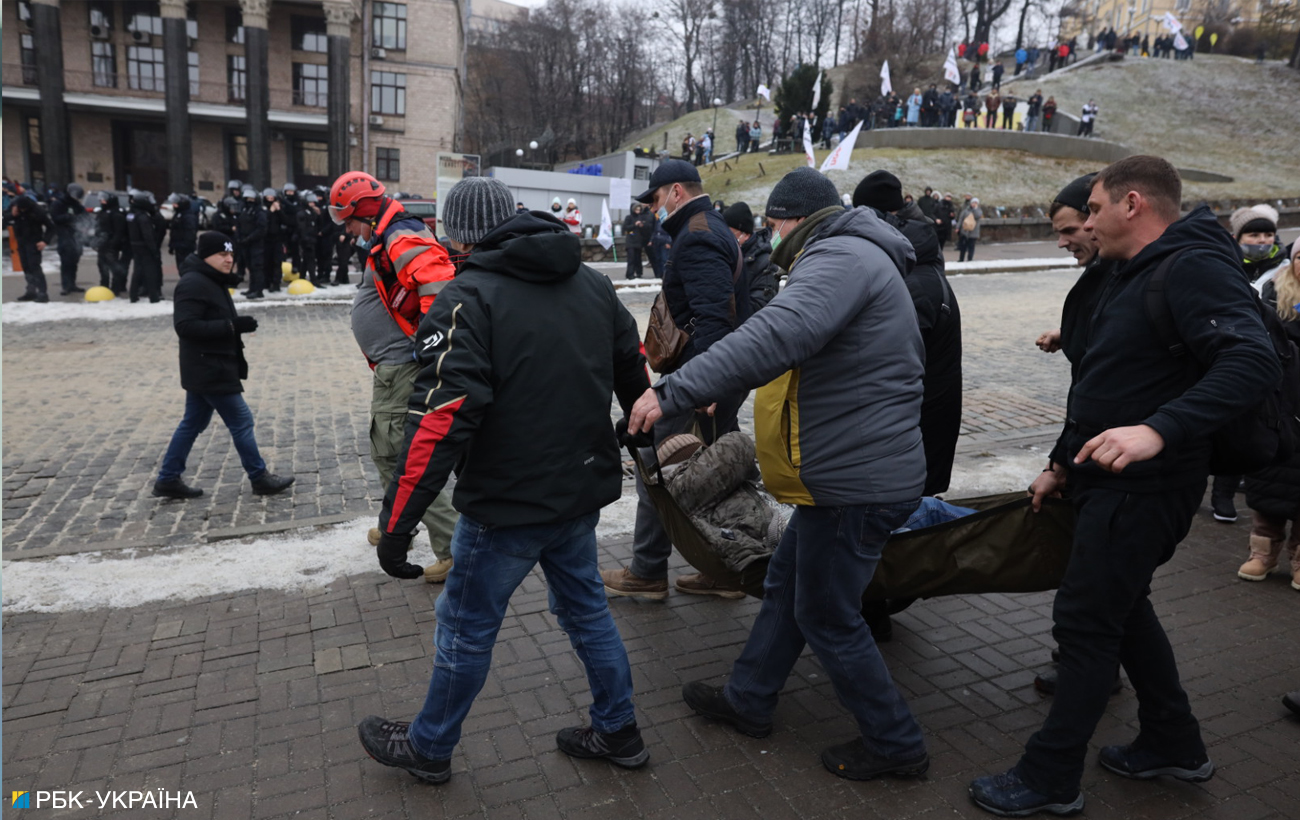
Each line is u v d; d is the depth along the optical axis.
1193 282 2.19
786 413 2.57
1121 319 2.34
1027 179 34.28
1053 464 2.79
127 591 4.16
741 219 4.40
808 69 40.31
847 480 2.49
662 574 4.07
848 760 2.80
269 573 4.37
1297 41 49.94
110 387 8.71
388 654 3.58
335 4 40.31
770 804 2.68
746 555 3.28
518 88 68.50
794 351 2.30
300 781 2.78
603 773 2.83
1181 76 48.94
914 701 3.26
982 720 3.14
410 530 2.31
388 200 3.80
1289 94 46.81
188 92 40.66
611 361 2.58
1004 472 6.09
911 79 53.44
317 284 17.48
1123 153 38.59
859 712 2.72
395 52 43.81
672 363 3.66
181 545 4.76
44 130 40.34
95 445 6.73
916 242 3.34
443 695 2.62
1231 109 45.41
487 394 2.28
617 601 4.09
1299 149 40.75
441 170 18.59
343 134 41.81
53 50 39.75
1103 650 2.44
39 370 9.45
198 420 5.47
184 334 5.21
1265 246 4.84
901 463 2.51
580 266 2.61
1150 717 2.72
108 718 3.13
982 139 36.72
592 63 69.88
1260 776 2.82
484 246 2.48
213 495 5.64
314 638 3.72
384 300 3.84
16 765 2.86
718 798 2.71
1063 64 51.34
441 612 2.60
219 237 5.32
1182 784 2.78
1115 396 2.35
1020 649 3.67
